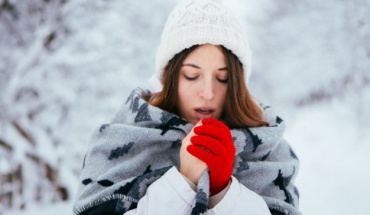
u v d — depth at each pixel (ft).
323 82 29.91
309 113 30.30
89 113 15.79
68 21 16.08
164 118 3.23
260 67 32.91
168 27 3.32
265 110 3.64
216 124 2.83
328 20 29.32
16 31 15.43
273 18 33.06
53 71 15.62
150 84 4.02
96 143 3.40
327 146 25.43
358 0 27.53
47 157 14.61
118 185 3.03
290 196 3.40
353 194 19.34
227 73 3.20
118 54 16.51
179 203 2.69
